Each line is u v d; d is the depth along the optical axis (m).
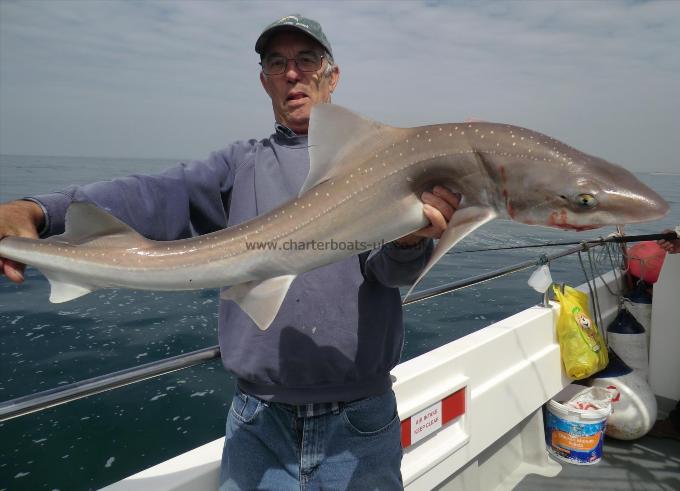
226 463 2.14
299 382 1.98
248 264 1.91
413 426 2.84
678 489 3.53
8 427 6.00
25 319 9.81
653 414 3.96
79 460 5.34
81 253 1.96
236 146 2.40
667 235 4.02
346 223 1.85
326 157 1.90
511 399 3.59
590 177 1.66
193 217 2.28
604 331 4.82
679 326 4.34
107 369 7.41
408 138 1.85
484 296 11.20
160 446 5.59
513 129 1.78
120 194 1.97
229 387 7.05
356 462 2.02
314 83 2.34
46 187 45.56
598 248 4.68
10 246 1.90
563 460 3.89
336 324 1.99
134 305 10.88
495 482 3.68
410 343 8.38
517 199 1.73
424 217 1.81
